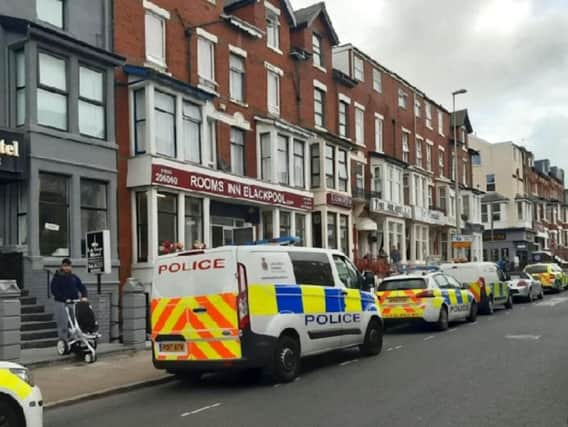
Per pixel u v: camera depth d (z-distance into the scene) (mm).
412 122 39594
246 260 10195
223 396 9500
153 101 18219
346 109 31641
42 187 15398
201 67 21812
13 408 6305
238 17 24859
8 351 11281
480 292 22031
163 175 18062
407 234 37031
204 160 20141
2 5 15391
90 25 17500
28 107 15023
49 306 14836
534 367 10828
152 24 19891
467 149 49344
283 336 10461
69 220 15891
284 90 26438
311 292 11352
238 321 9898
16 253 14742
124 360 12961
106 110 17078
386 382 9953
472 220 47625
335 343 11875
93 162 16531
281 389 9812
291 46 28000
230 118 22750
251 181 22219
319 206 27297
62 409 9078
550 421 7242
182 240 18844
